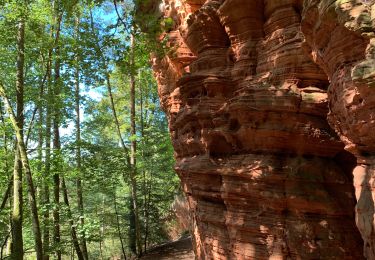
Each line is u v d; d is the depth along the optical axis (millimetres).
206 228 10828
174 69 14148
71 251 23750
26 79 15422
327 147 8320
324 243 8062
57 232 17453
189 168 11070
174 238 25156
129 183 22656
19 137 11453
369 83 5082
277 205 8477
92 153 17016
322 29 6305
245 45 9812
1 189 18547
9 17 12555
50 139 17922
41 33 13500
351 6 5582
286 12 8773
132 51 10773
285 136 8414
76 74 14062
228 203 9617
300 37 8203
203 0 12016
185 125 11797
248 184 8898
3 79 15047
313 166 8320
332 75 6527
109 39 10117
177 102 13820
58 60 13641
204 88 10695
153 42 10508
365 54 5543
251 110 8656
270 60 9008
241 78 9820
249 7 9508
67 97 15406
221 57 10578
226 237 9930
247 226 9000
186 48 13211
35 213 11555
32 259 24531
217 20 10516
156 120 27906
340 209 8062
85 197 24609
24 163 11406
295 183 8328
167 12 13938
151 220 23109
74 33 16047
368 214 5645
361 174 6156
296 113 8219
